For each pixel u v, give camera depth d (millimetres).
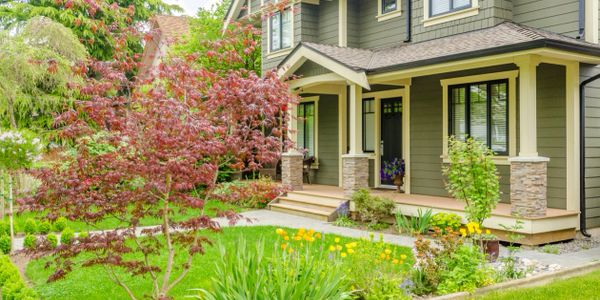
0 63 15508
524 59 9375
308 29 16672
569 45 9070
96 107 5152
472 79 12070
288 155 14961
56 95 18203
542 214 9445
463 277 6363
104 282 7422
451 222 9695
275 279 5074
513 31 10336
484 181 8297
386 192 14133
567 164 10297
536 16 11148
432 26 12875
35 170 5281
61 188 5047
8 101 16219
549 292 6262
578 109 10266
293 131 6785
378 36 15094
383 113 15016
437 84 13000
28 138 9945
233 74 5887
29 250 5473
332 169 16703
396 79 12773
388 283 5895
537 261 8141
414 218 10938
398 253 8773
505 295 6156
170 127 5086
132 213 5398
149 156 5078
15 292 5523
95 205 5207
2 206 12547
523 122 9438
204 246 9484
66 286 7266
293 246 9211
